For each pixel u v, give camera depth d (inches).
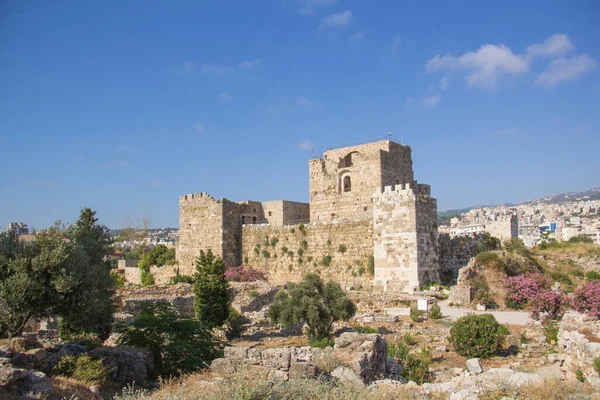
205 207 2859.3
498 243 2763.3
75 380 812.0
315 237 2495.1
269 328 1681.8
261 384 693.9
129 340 1074.1
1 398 655.1
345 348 943.0
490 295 1908.2
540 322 1496.1
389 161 2650.1
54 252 1037.8
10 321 986.7
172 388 788.0
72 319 1051.9
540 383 819.4
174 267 3051.2
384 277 2103.8
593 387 779.4
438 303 1897.1
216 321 1614.2
